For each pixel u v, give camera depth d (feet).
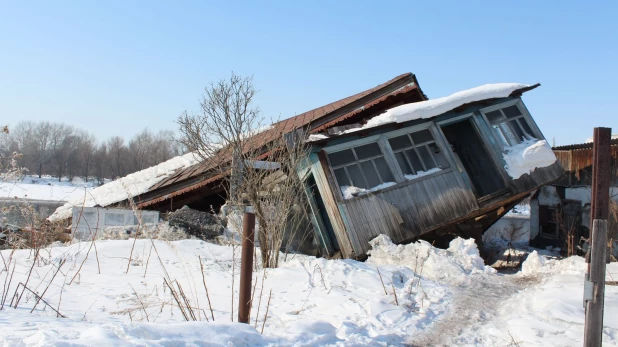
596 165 13.57
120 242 34.47
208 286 24.86
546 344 16.99
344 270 28.14
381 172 41.45
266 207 30.73
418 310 21.75
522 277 29.68
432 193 41.70
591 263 13.43
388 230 39.42
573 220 54.34
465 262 32.22
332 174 39.70
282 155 34.17
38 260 28.12
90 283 24.36
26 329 13.80
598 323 13.25
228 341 13.83
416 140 43.45
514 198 43.24
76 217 49.96
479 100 44.29
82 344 11.64
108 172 182.70
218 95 32.76
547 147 44.29
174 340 12.91
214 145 35.63
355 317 20.13
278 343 14.96
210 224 42.22
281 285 25.39
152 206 58.03
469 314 21.52
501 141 44.60
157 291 22.81
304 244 46.03
